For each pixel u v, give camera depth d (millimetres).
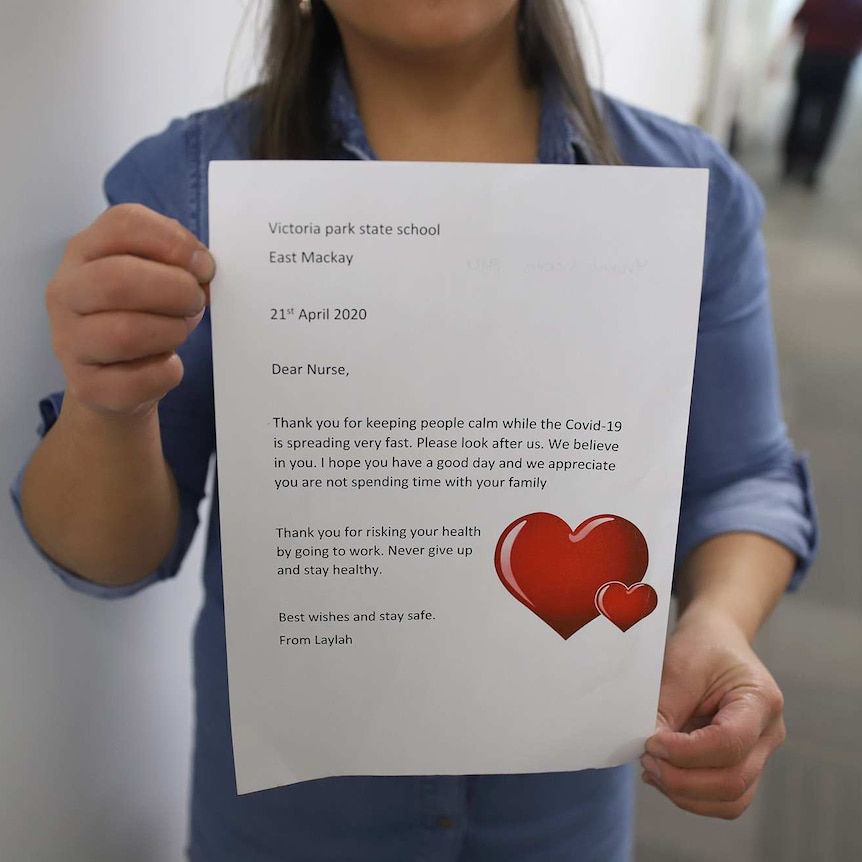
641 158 639
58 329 415
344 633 467
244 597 458
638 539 459
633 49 1673
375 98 586
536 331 432
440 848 608
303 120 578
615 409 442
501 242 421
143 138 651
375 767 488
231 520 448
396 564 460
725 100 3189
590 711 482
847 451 2117
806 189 4234
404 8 480
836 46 3947
